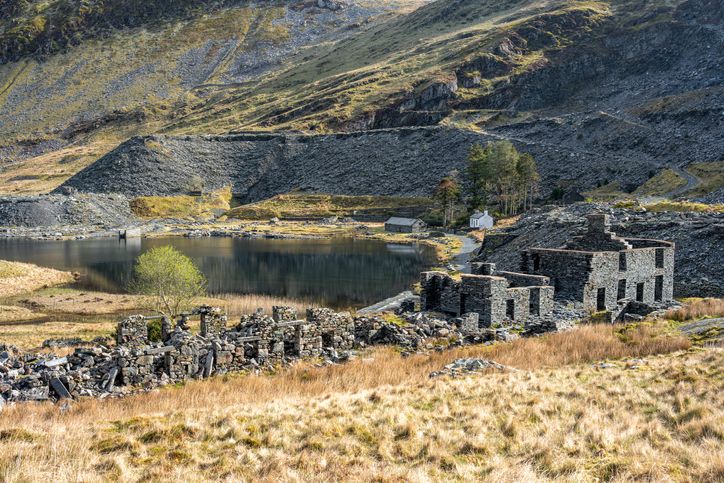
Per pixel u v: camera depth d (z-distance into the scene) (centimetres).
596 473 1912
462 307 5178
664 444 2114
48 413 2694
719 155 19388
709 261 7719
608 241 6025
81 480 1867
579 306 5325
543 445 2153
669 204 11756
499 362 3612
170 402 2872
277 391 3139
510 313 5088
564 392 2803
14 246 17600
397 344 4328
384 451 2142
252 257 14600
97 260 14200
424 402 2739
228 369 3634
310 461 2042
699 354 3341
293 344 4009
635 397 2647
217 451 2181
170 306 7944
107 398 3022
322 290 10044
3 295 9725
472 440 2220
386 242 18200
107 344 5550
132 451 2161
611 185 19875
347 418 2489
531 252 5897
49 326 7338
